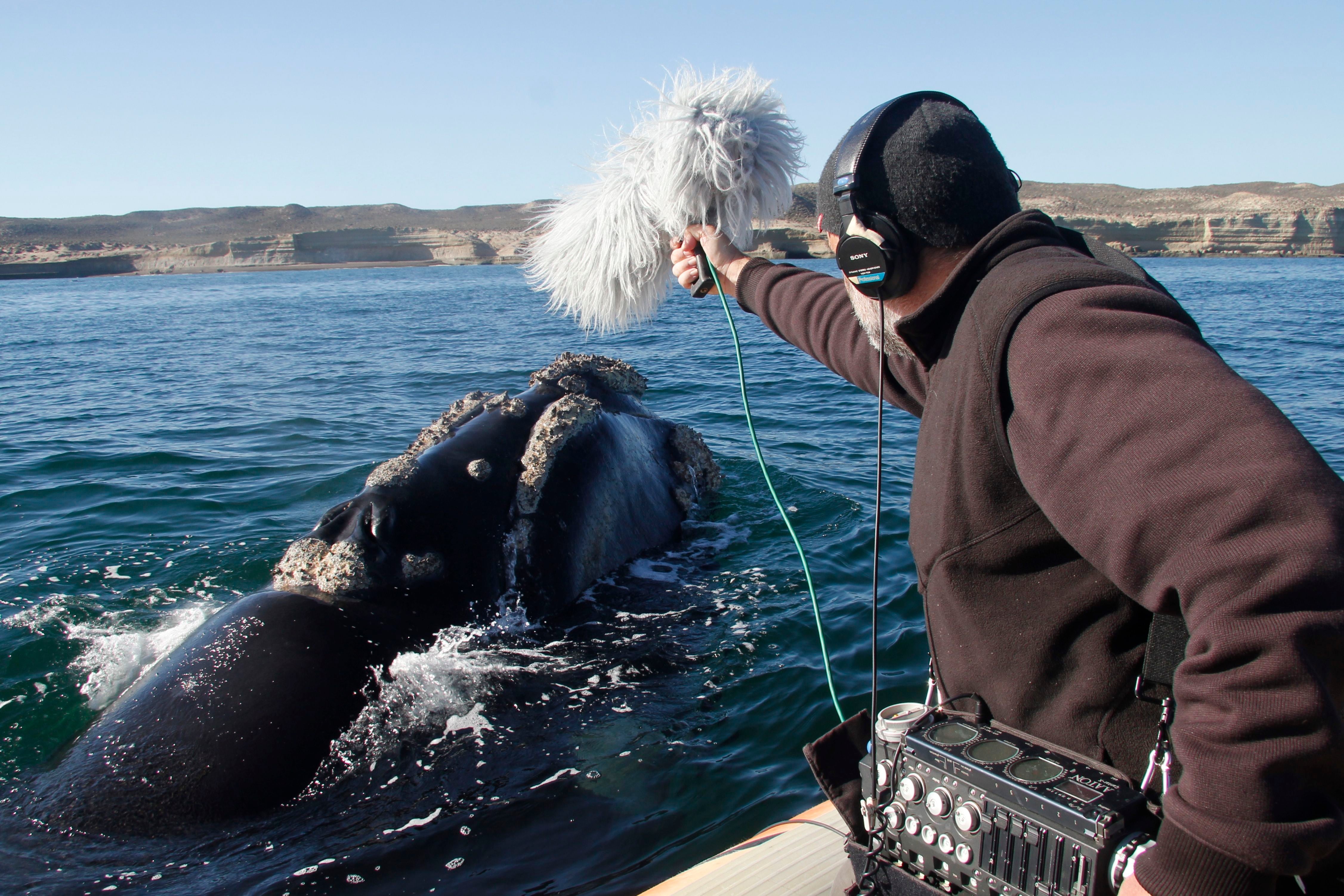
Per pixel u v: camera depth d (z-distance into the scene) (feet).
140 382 51.80
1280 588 3.81
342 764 12.09
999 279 5.09
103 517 24.93
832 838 9.78
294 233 547.49
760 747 13.87
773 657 16.48
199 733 11.85
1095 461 4.37
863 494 25.93
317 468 29.81
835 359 8.35
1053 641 5.50
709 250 9.36
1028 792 5.42
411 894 10.58
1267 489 3.87
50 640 17.28
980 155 5.50
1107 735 5.52
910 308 5.86
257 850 10.95
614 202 9.55
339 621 13.50
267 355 65.87
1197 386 4.15
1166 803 4.50
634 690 14.80
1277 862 4.05
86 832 11.03
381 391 47.42
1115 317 4.47
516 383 49.88
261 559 21.48
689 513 22.12
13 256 456.04
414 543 14.92
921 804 6.02
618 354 59.77
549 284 10.21
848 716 14.76
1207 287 140.56
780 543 21.71
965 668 5.94
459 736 12.96
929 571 5.86
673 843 11.66
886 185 5.61
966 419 5.22
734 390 44.57
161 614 18.53
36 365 61.87
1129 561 4.34
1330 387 46.37
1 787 12.53
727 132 8.83
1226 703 4.02
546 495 17.11
